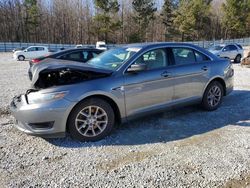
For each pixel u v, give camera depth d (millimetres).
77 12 56062
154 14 49844
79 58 9336
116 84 3797
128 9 52812
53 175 2871
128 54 4195
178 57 4594
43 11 53875
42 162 3156
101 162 3150
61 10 55719
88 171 2951
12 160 3199
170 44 4562
